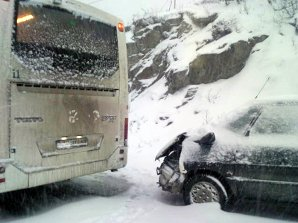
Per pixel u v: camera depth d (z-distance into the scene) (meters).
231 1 17.03
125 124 7.81
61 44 6.44
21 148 5.82
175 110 13.76
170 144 7.05
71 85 6.54
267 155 6.01
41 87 6.10
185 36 16.59
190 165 6.52
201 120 12.31
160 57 16.58
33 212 6.40
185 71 14.62
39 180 6.07
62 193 7.70
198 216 5.84
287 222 5.73
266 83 12.72
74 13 6.72
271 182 5.91
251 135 6.36
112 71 7.46
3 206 6.77
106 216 6.10
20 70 5.79
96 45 7.12
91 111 6.99
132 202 6.99
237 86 13.23
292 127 6.17
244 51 13.98
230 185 6.24
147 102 15.16
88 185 8.43
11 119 5.69
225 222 5.60
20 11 5.87
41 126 6.09
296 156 5.82
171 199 7.26
